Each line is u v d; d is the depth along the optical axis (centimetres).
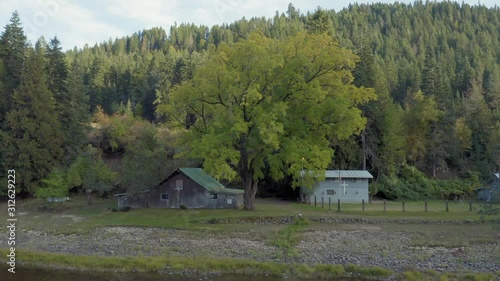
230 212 3125
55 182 3791
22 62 4703
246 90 2888
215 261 1947
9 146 4141
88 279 1773
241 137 3052
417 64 10494
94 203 3947
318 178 2898
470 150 6444
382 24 15862
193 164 4572
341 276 1772
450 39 13675
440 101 6488
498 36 14212
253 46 2881
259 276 1794
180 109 3316
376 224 2798
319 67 3062
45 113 4416
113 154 5853
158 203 3662
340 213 3136
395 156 5341
